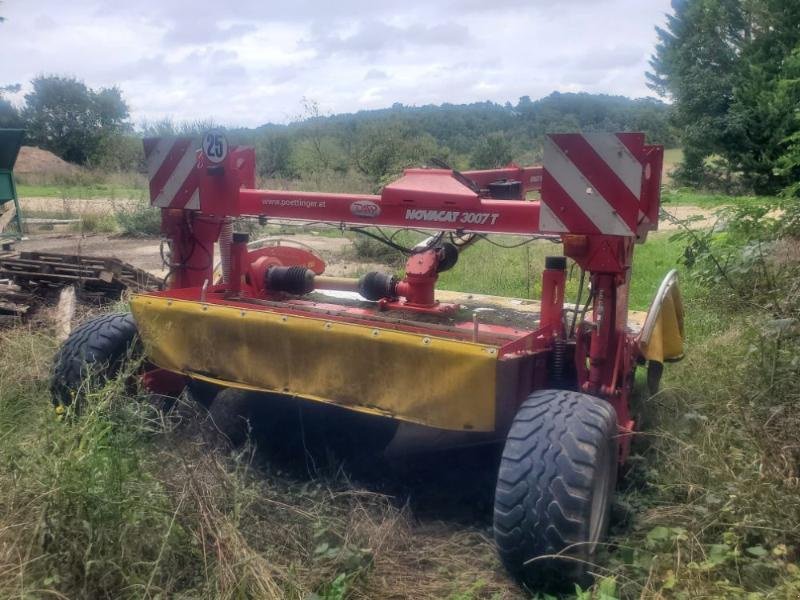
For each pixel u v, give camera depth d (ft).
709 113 106.22
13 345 19.53
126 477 10.91
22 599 9.13
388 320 14.30
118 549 10.06
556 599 10.69
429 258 15.83
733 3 109.09
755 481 11.31
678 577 10.15
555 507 10.36
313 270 19.29
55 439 11.04
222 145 15.05
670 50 118.52
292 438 15.55
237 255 16.33
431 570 11.60
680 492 12.66
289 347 13.30
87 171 122.11
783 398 13.58
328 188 61.57
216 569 10.11
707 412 14.93
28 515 10.09
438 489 14.07
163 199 15.97
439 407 12.19
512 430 11.11
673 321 16.30
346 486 13.71
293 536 11.57
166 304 14.38
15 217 46.75
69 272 25.91
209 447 14.06
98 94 188.03
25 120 183.73
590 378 12.55
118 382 12.52
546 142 11.73
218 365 14.15
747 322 16.92
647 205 12.95
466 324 15.17
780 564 10.02
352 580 10.78
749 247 21.61
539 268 33.91
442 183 14.25
